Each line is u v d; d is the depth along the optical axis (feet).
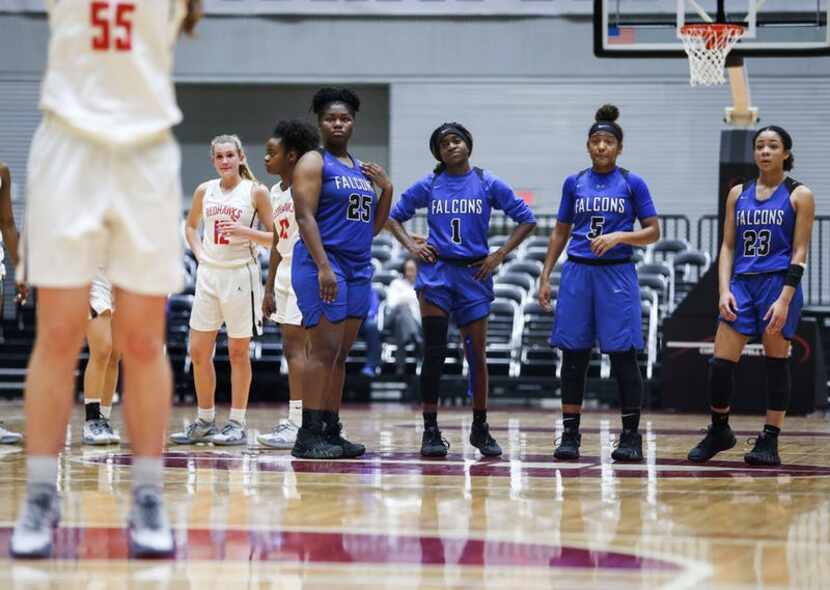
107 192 21.39
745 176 71.97
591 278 40.96
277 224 44.55
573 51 107.65
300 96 111.24
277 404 84.28
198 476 34.65
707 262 91.40
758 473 36.58
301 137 44.09
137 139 21.44
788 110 105.70
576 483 33.35
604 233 41.01
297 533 23.95
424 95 108.37
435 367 41.55
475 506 28.17
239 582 19.13
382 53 108.68
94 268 21.67
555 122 107.86
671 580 19.24
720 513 27.22
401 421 63.98
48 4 21.98
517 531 24.36
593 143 41.32
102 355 45.70
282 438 45.01
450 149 41.86
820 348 76.02
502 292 89.81
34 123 108.47
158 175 21.67
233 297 45.75
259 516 26.27
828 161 104.99
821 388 76.13
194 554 21.65
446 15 108.37
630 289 40.91
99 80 21.58
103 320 45.55
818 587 18.67
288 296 45.03
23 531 21.35
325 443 40.68
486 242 42.16
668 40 76.54
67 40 21.59
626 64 107.24
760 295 39.60
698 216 106.42
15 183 108.37
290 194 44.45
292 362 45.37
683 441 50.08
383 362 90.02
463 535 23.81
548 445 47.26
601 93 107.45
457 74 108.37
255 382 88.99
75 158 21.38
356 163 40.11
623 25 66.08
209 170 111.55
